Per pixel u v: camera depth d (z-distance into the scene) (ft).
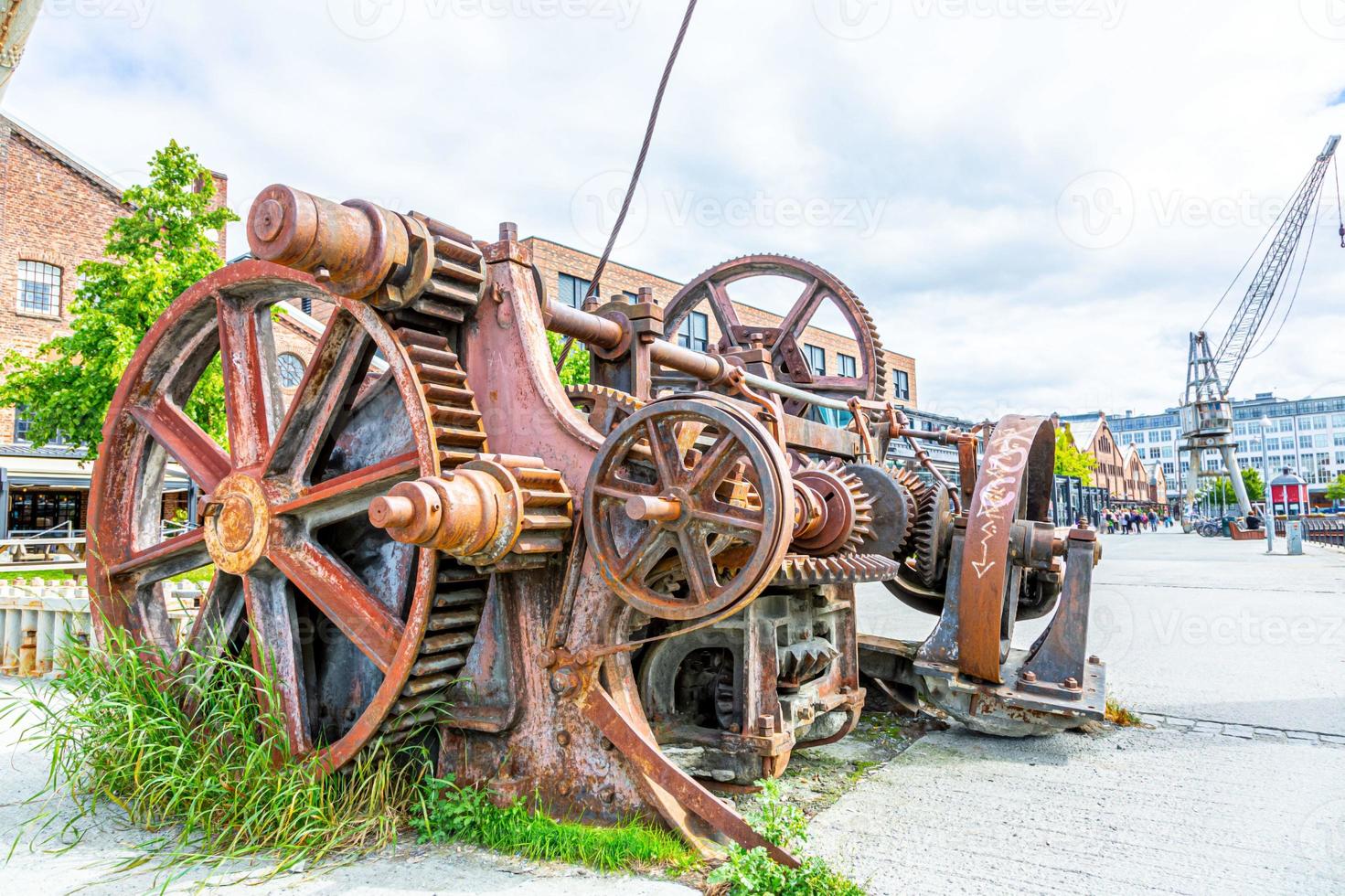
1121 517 210.59
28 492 91.35
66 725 12.72
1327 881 9.94
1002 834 11.59
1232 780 14.10
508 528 9.98
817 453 18.63
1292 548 85.20
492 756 11.40
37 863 10.34
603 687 11.02
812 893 9.00
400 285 11.10
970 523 15.83
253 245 9.84
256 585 12.55
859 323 28.27
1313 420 446.19
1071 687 15.61
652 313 15.10
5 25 12.51
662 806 10.11
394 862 10.11
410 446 12.81
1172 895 9.57
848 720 15.44
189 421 14.49
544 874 9.68
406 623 11.64
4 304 81.76
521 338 11.94
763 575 9.43
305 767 11.27
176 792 11.12
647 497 9.59
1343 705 19.65
